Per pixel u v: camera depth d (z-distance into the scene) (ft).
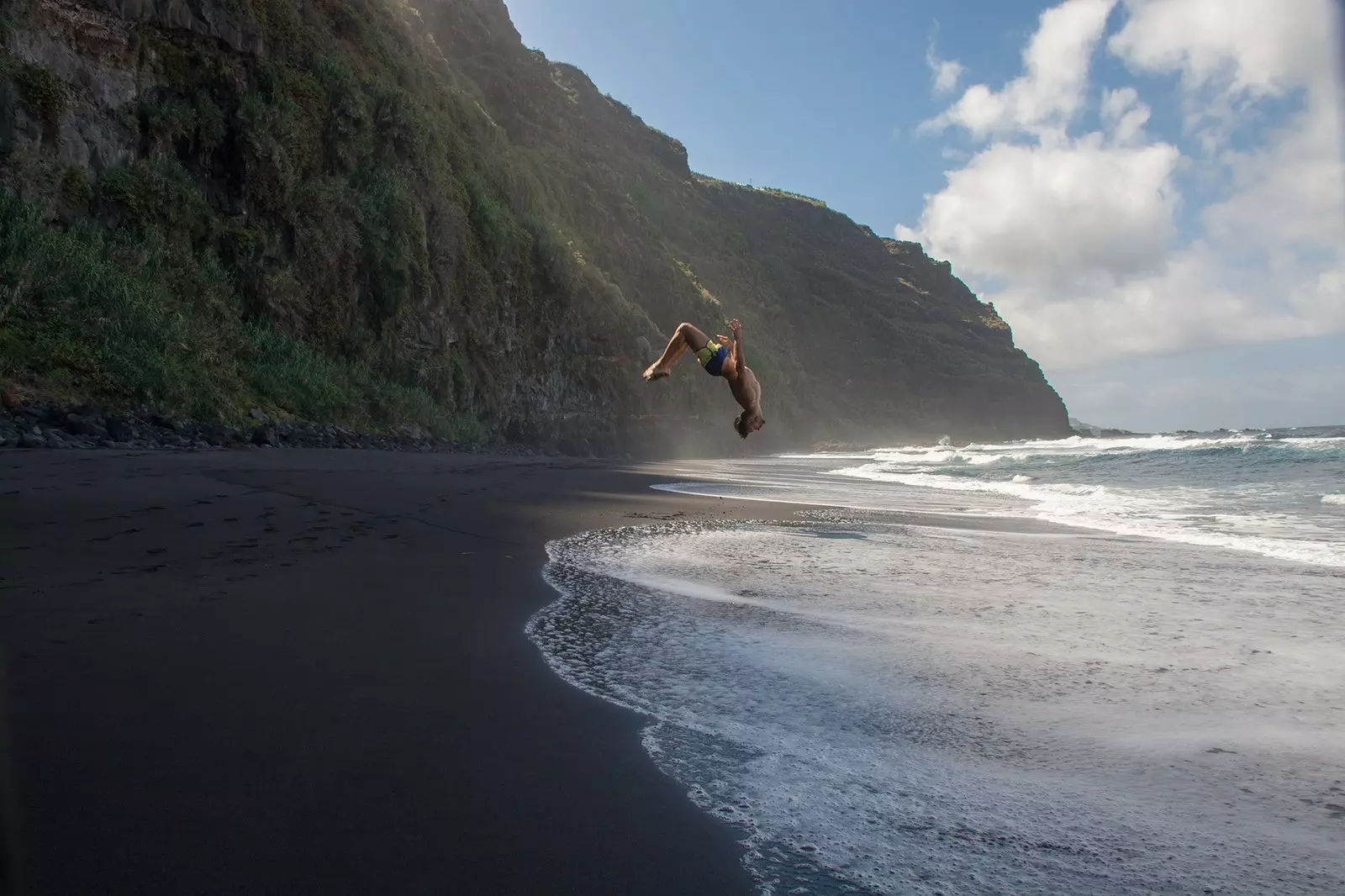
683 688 12.60
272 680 12.05
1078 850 8.11
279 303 97.30
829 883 7.38
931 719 11.56
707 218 448.24
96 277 70.54
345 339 110.22
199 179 90.68
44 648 12.98
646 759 9.92
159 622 14.82
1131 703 12.37
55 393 61.98
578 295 184.44
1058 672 13.87
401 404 113.80
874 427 407.03
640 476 70.74
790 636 15.78
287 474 44.78
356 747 9.80
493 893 6.94
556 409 175.32
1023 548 28.73
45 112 72.69
